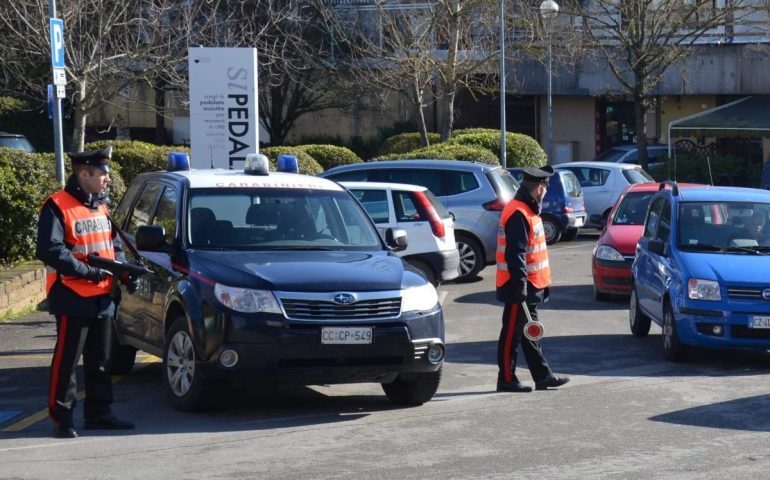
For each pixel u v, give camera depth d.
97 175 9.52
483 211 22.28
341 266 10.57
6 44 29.47
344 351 10.02
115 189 23.08
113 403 11.20
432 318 10.51
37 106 40.09
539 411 10.77
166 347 10.89
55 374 9.52
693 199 15.09
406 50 37.34
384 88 41.34
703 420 10.33
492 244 22.33
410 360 10.30
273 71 43.72
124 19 28.38
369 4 43.16
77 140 27.41
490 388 12.16
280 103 47.75
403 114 48.31
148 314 11.63
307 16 43.16
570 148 48.66
